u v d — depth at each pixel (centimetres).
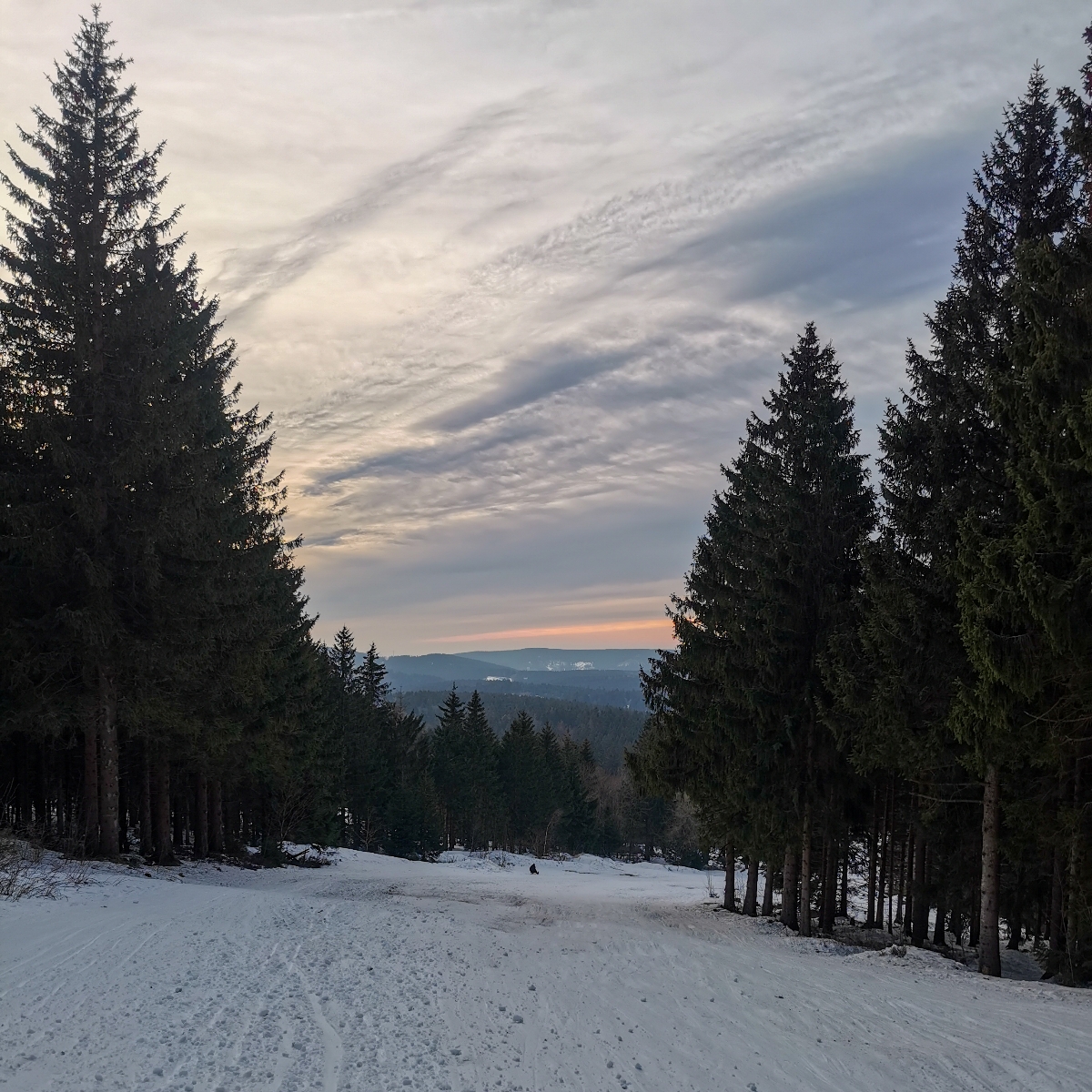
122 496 1847
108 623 1773
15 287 1816
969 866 1786
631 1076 650
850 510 2047
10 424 1791
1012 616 1259
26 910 1073
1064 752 1323
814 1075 684
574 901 2586
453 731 7750
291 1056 609
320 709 4491
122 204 1931
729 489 2345
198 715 2205
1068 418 1144
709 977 1096
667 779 2333
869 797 2050
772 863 2098
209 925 1129
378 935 1205
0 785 2511
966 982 1234
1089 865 1288
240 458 2527
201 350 2366
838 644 1820
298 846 4250
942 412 1594
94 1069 551
